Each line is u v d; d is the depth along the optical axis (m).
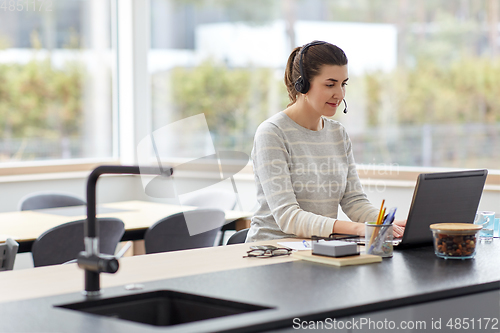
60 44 4.78
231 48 4.71
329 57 2.07
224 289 1.28
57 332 0.99
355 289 1.27
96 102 5.04
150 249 3.05
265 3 4.50
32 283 1.36
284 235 2.10
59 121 4.80
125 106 5.13
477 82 3.62
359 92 4.05
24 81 4.58
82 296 1.24
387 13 3.92
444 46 3.73
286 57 4.43
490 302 1.36
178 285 1.32
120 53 5.14
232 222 3.42
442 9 3.72
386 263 1.57
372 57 4.00
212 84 4.81
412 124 3.87
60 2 4.76
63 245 2.69
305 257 1.63
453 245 1.62
